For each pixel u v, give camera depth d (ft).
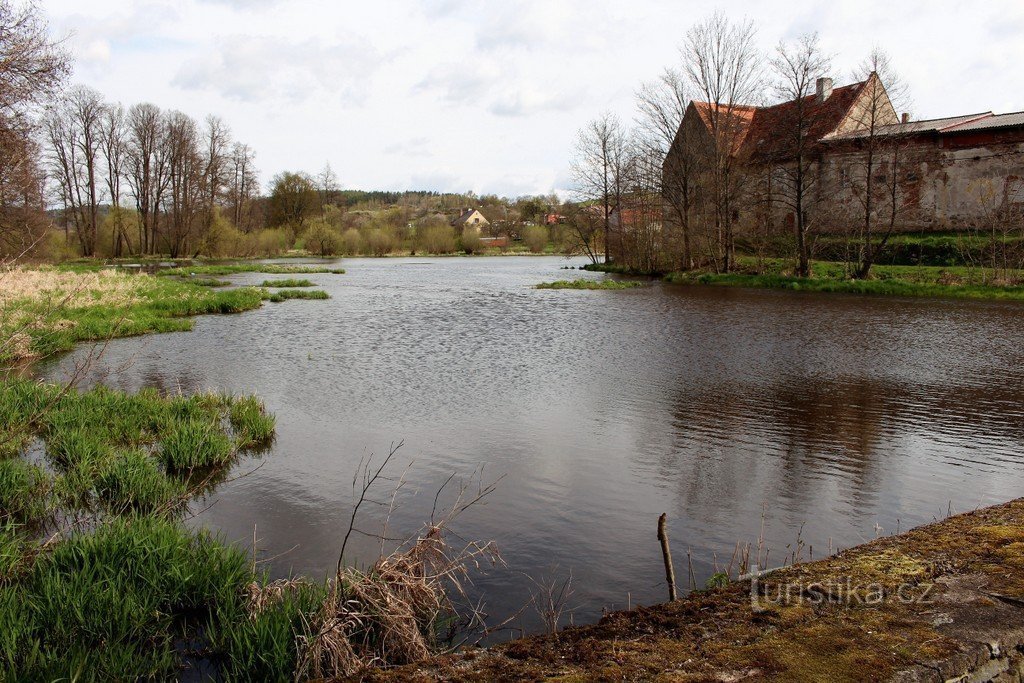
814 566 13.30
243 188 273.75
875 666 9.36
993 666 9.85
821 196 150.41
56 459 28.68
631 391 42.70
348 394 42.16
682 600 12.64
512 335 67.15
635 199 164.55
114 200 223.92
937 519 23.18
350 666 13.52
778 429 34.14
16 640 13.33
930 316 77.36
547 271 183.11
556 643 11.25
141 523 18.76
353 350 58.70
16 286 77.66
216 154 238.68
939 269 115.24
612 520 23.21
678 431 33.91
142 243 237.66
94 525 21.86
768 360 52.95
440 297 108.99
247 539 21.67
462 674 10.41
